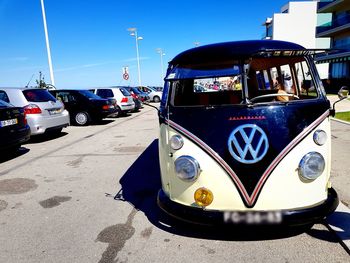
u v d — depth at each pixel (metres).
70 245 3.44
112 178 5.80
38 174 6.25
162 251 3.23
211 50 3.56
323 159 3.02
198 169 3.05
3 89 9.13
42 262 3.14
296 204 2.97
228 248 3.21
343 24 32.19
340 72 31.47
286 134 3.03
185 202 3.19
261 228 2.95
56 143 9.62
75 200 4.77
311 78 3.44
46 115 9.49
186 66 3.58
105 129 12.45
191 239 3.43
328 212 3.01
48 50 17.67
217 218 2.99
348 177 5.07
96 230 3.76
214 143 3.08
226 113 3.19
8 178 6.04
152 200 4.63
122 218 4.06
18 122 7.56
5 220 4.14
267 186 2.96
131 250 3.28
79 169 6.52
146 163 6.77
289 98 3.72
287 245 3.20
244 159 2.99
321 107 3.21
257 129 3.05
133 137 10.26
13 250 3.38
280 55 3.55
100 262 3.10
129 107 17.47
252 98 3.38
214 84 4.03
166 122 3.34
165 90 3.74
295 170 2.96
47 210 4.43
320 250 3.10
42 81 22.55
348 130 9.19
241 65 3.42
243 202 2.98
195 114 3.26
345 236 3.25
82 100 13.70
